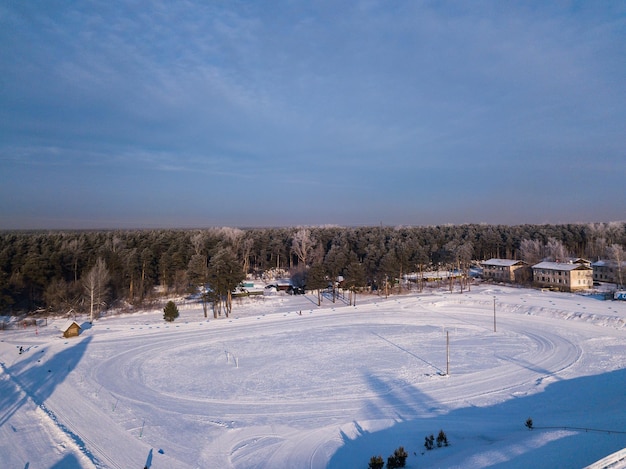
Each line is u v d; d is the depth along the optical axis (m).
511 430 26.17
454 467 20.38
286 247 121.75
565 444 21.77
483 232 142.00
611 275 89.12
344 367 40.00
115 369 39.91
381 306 72.12
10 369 39.56
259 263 124.38
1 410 29.97
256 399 32.38
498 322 59.38
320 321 62.09
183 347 48.28
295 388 34.59
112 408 30.53
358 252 116.00
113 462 22.80
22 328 57.66
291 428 27.31
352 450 24.28
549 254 102.88
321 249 107.62
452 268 105.19
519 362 40.53
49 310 65.81
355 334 54.09
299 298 82.31
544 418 27.78
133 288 79.25
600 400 30.88
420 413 29.30
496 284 94.81
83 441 25.14
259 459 23.36
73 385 35.34
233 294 80.81
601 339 48.50
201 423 28.14
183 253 88.50
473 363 40.44
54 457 23.17
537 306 65.69
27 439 25.44
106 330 56.47
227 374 38.44
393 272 80.44
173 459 23.28
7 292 64.31
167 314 60.75
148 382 36.31
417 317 64.06
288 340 51.38
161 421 28.41
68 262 78.38
